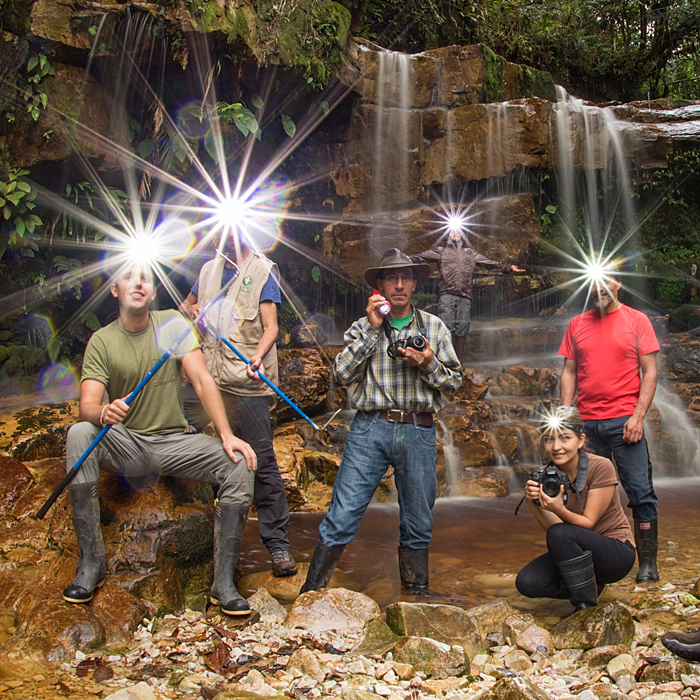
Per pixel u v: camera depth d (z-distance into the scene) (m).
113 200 6.66
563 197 10.88
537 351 9.31
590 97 14.27
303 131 8.53
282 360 6.99
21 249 6.30
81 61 6.08
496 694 2.40
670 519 5.19
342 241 9.18
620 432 3.87
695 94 16.31
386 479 5.72
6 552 3.37
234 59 6.75
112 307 7.06
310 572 3.47
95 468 3.20
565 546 3.24
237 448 3.36
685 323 10.95
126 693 2.34
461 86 9.69
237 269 3.93
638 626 3.01
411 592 3.61
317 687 2.54
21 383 6.16
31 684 2.54
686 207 12.20
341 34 7.83
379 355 3.55
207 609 3.42
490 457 6.35
